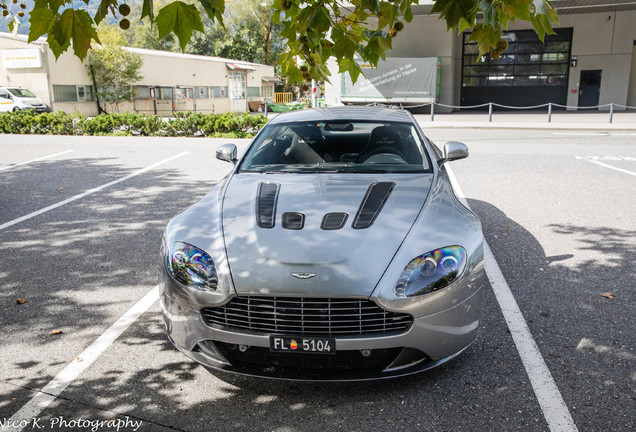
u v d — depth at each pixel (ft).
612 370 9.37
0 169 31.91
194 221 10.26
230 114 54.49
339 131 13.79
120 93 101.35
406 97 78.28
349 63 7.80
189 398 8.83
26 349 10.48
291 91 182.19
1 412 8.44
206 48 185.78
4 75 91.66
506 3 5.62
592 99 87.71
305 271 8.46
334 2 7.19
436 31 81.10
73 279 14.16
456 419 8.13
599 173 28.14
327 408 8.51
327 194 10.74
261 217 9.93
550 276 13.92
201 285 8.87
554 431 7.79
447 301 8.66
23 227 19.21
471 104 93.20
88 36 5.76
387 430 7.93
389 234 9.16
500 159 33.27
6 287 13.65
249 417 8.30
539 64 89.04
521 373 9.34
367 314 8.40
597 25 84.74
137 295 13.10
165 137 51.37
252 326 8.65
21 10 8.22
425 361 8.84
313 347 8.42
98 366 9.84
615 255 15.44
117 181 27.66
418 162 12.66
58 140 48.19
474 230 9.65
